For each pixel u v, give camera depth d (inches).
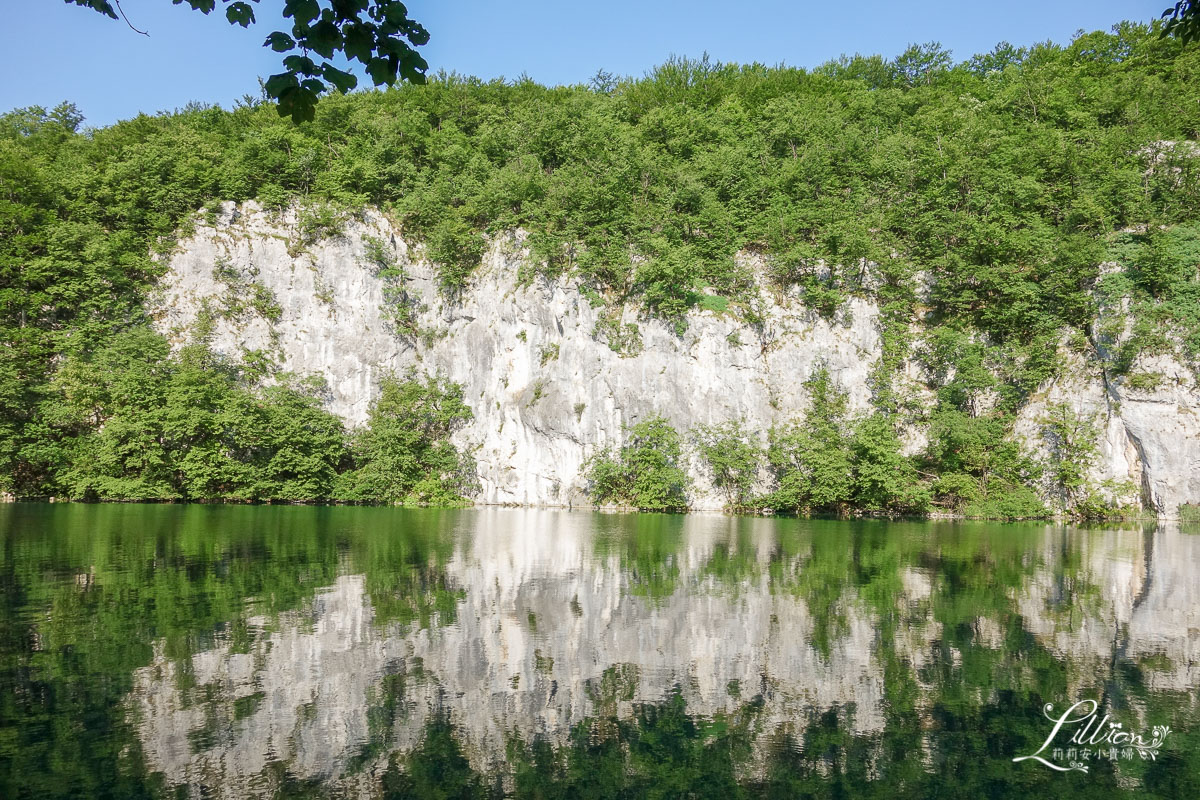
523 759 464.8
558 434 2314.2
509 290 2453.2
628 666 642.2
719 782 439.8
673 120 2910.9
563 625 765.9
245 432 2206.0
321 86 297.4
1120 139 2498.8
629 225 2428.6
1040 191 2351.1
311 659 641.0
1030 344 2201.0
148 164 2486.5
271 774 433.4
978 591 964.0
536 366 2384.4
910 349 2297.0
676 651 685.9
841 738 505.4
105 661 624.4
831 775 452.1
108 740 473.1
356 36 288.2
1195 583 1035.9
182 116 3201.3
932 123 2893.7
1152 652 697.6
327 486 2287.2
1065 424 2076.8
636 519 1923.0
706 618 804.0
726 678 618.2
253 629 725.3
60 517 1631.4
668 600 886.4
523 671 624.4
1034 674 634.8
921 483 2124.8
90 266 2298.2
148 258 2416.3
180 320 2369.6
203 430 2203.5
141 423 2098.9
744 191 2598.4
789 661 663.1
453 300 2549.2
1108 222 2237.9
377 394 2460.6
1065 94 2847.0
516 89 3440.0
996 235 2245.3
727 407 2272.4
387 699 556.4
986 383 2137.1
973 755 483.5
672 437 2219.5
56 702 534.6
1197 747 497.7
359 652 663.8
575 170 2628.0
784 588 967.0
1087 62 3262.8
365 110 2960.1
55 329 2305.6
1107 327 2070.6
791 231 2417.6
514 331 2427.4
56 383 2150.6
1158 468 1993.1
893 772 457.7
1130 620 818.2
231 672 603.5
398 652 665.6
